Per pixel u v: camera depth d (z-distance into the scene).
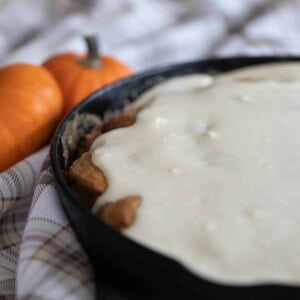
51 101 0.32
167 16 0.46
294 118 0.27
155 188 0.23
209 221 0.21
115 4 0.47
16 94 0.31
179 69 0.34
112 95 0.31
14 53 0.42
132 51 0.43
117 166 0.24
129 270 0.20
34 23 0.47
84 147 0.28
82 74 0.35
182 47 0.44
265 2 0.47
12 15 0.46
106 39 0.44
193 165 0.24
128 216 0.21
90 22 0.45
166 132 0.27
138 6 0.46
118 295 0.21
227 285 0.18
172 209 0.22
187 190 0.23
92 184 0.23
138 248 0.19
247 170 0.24
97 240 0.20
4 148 0.30
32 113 0.31
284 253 0.20
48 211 0.24
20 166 0.28
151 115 0.28
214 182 0.23
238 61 0.35
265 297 0.18
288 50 0.43
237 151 0.25
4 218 0.28
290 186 0.23
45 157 0.28
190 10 0.47
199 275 0.19
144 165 0.24
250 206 0.22
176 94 0.31
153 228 0.21
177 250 0.20
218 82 0.32
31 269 0.21
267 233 0.20
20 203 0.28
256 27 0.44
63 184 0.22
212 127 0.27
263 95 0.30
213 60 0.34
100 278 0.22
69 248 0.22
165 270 0.19
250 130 0.26
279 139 0.26
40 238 0.23
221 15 0.46
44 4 0.47
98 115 0.31
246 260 0.19
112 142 0.26
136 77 0.32
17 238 0.27
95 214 0.22
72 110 0.28
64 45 0.42
